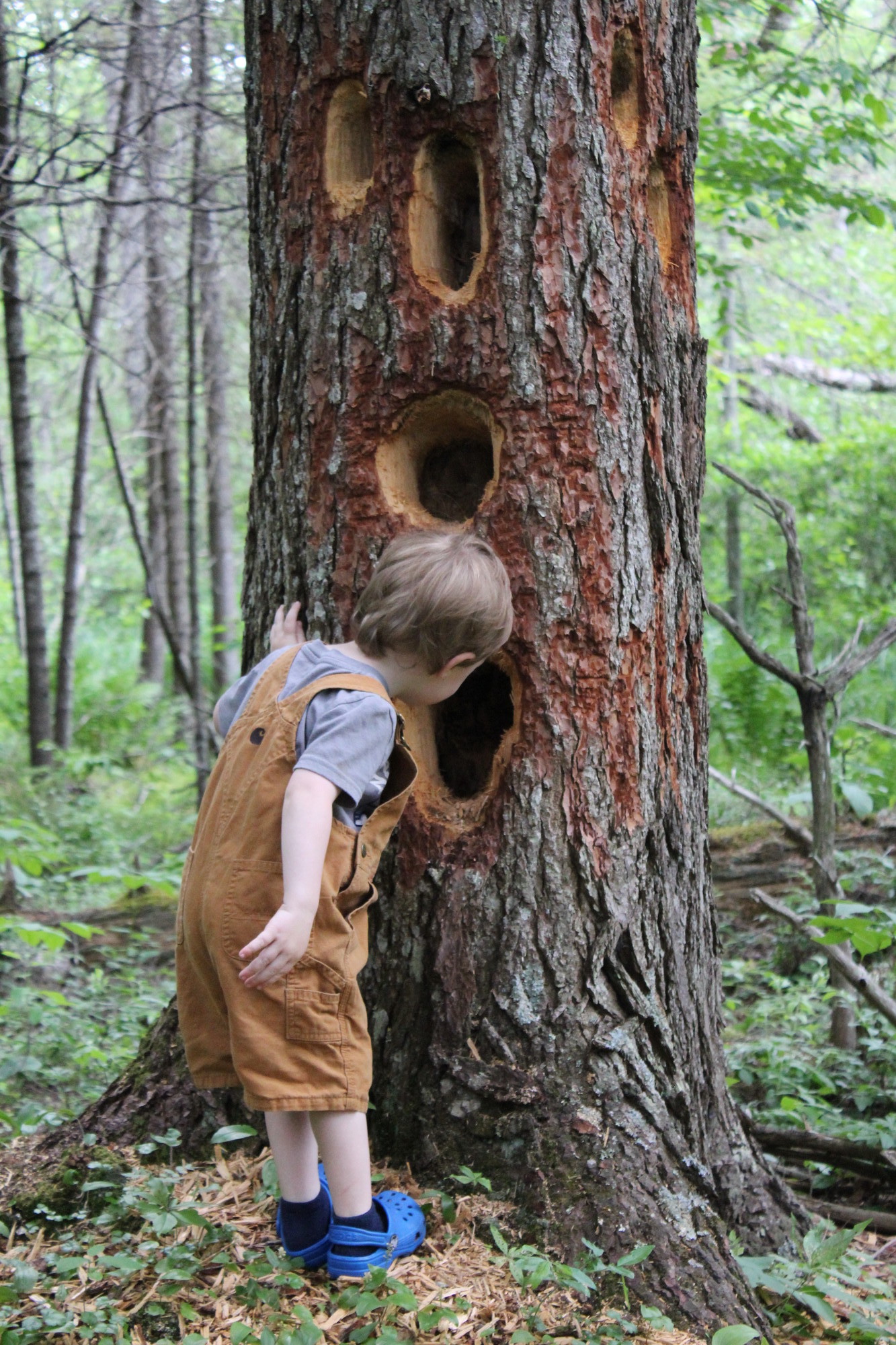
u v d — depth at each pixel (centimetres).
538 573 243
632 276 246
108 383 1295
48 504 1495
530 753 246
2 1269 220
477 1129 238
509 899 245
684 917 267
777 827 569
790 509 394
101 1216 234
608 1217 226
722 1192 263
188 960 223
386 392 246
